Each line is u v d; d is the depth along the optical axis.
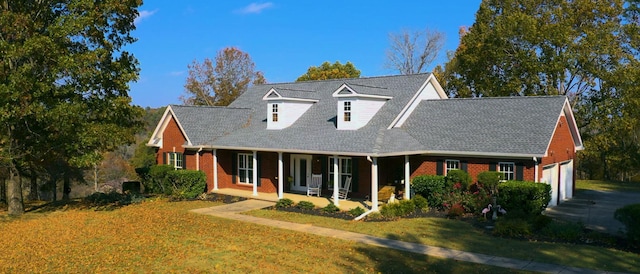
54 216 22.83
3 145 23.50
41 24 21.98
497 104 24.61
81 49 23.25
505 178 21.77
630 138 43.84
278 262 13.73
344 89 24.89
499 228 16.84
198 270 13.07
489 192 20.86
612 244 15.30
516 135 21.75
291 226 19.09
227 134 29.78
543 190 19.53
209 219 20.81
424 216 20.83
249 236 17.20
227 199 26.47
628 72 34.78
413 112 26.58
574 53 36.00
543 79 38.94
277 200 25.44
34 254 15.30
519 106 23.78
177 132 30.34
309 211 22.45
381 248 15.30
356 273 12.66
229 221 20.33
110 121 23.38
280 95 27.62
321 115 27.81
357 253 14.69
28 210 25.47
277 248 15.37
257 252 14.84
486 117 23.92
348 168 26.16
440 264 13.36
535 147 20.55
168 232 18.09
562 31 36.03
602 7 37.94
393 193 23.81
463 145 22.50
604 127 37.44
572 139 27.59
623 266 12.88
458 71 46.88
